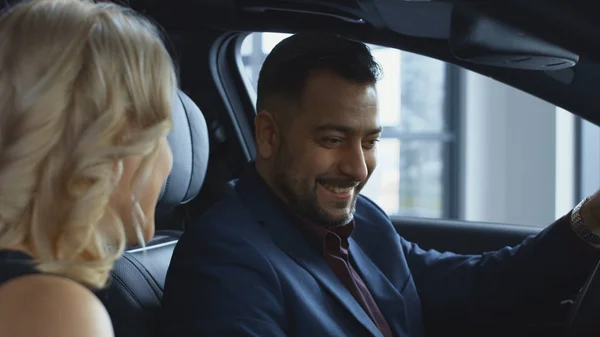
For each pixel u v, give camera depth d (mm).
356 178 1334
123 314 1279
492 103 6191
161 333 1291
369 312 1401
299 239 1372
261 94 1394
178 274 1309
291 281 1310
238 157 1877
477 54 1187
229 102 1873
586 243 1446
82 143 703
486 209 6293
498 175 6230
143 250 1420
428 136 6426
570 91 1328
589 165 5766
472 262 1590
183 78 1838
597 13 1030
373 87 1349
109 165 717
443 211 6434
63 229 711
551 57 1170
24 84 710
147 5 1643
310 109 1328
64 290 669
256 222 1367
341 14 1406
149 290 1336
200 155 1537
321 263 1371
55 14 737
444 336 1608
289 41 1368
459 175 6340
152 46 762
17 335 638
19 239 717
